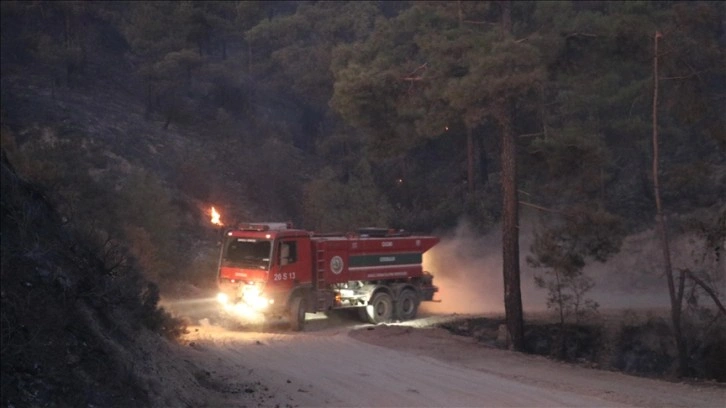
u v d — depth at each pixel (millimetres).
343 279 28703
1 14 52094
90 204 27188
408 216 48375
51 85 50188
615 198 46188
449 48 26000
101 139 44750
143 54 56719
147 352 12219
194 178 45500
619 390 16625
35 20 54719
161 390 10703
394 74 27250
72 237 12102
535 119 35969
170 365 13016
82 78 54188
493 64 23828
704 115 26328
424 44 26828
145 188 32531
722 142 26391
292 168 52500
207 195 45375
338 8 60562
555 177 27953
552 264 26938
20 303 8938
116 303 11867
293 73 57031
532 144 27484
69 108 47344
